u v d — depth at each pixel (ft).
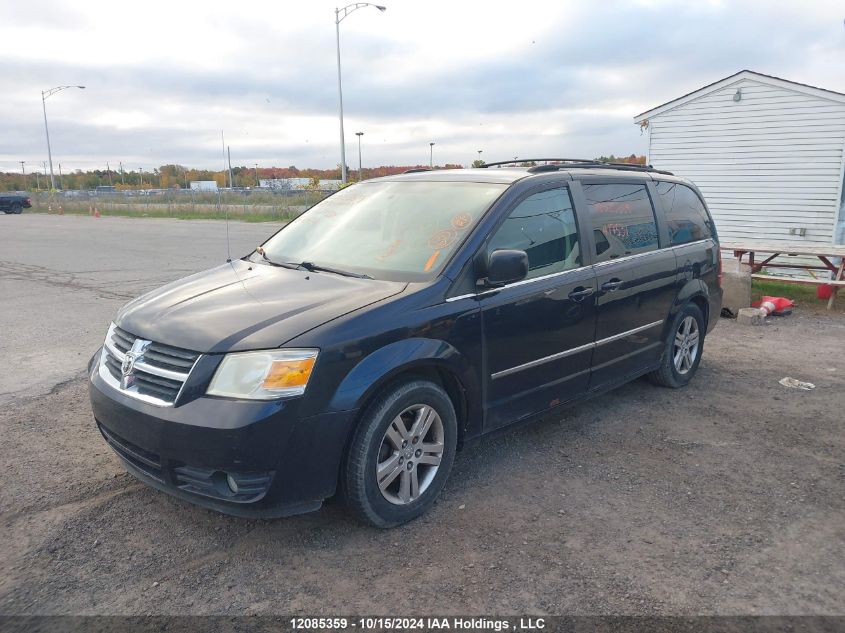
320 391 10.09
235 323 10.69
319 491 10.34
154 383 10.57
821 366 21.31
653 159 45.85
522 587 9.67
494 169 15.29
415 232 13.33
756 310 28.04
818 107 38.86
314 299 11.44
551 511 11.90
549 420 16.47
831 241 39.73
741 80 41.19
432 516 11.70
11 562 10.24
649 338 17.10
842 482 13.10
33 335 24.68
